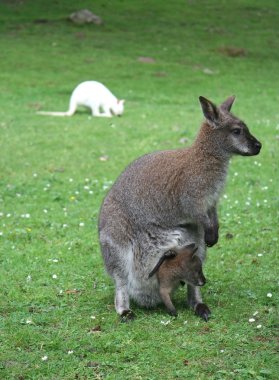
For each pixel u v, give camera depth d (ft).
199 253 31.78
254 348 26.37
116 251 30.22
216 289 33.50
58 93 104.47
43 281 35.01
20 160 66.74
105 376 24.56
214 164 30.60
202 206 30.42
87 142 73.82
